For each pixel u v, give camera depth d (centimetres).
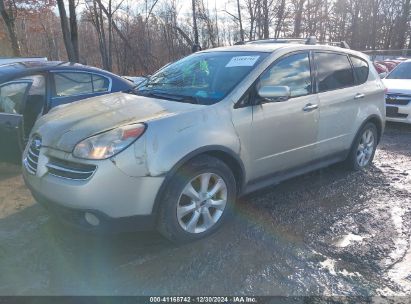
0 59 666
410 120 838
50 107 539
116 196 303
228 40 2656
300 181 508
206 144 339
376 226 393
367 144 561
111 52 2286
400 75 979
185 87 412
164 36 2442
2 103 493
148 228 326
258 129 387
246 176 388
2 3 1602
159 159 313
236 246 348
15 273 305
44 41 3244
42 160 329
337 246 354
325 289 295
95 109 370
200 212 351
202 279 302
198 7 2439
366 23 4756
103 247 340
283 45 448
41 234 361
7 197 446
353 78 518
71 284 293
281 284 299
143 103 374
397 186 501
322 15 3178
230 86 384
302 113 430
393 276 312
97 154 301
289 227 386
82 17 2206
